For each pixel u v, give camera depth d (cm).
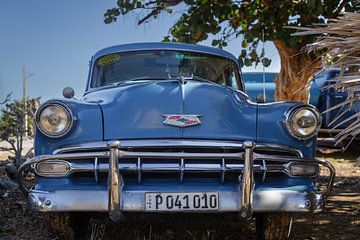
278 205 334
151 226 430
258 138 343
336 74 346
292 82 739
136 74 468
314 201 341
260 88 934
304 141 350
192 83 376
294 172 342
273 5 671
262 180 340
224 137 338
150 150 330
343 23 305
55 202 324
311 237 416
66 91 413
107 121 338
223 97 359
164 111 342
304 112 348
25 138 1002
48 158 328
